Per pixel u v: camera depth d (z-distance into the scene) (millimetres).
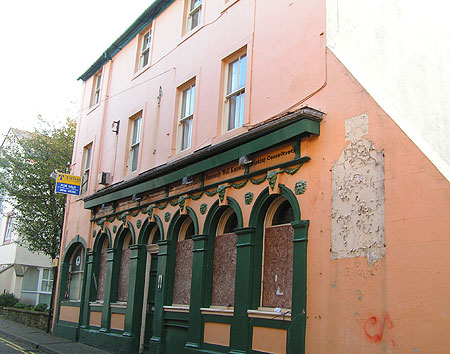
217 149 9922
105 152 16172
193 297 10164
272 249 8758
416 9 9602
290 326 7660
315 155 7930
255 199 9039
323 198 7648
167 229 11695
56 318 16922
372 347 6445
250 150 9047
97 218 15500
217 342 9328
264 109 9367
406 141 6617
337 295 7074
